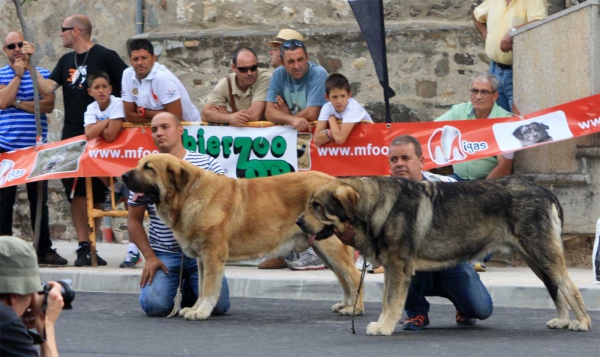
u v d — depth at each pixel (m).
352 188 8.55
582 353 8.00
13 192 13.39
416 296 9.21
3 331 4.56
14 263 4.64
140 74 12.63
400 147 9.20
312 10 15.92
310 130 12.59
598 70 12.16
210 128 12.74
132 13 16.36
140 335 9.02
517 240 8.76
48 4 16.66
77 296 11.66
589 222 12.21
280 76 12.75
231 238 9.84
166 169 9.60
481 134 12.32
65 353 8.21
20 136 13.42
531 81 12.92
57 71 13.71
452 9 15.58
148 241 10.34
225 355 8.08
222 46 15.83
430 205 8.68
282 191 9.98
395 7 15.70
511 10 13.58
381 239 8.61
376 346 8.34
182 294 10.57
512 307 10.71
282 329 9.29
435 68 15.33
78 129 13.52
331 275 11.92
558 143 12.43
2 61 16.86
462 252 8.75
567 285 8.88
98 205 13.38
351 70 15.54
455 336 8.83
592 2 12.07
